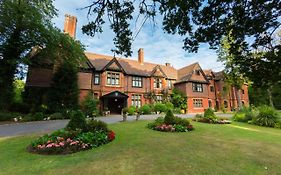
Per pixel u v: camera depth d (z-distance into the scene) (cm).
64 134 892
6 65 1958
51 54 2272
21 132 1206
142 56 3591
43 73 2417
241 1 382
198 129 1330
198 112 3453
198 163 609
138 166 581
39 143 813
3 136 1082
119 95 2733
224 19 421
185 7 432
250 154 725
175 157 664
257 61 387
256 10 374
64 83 2220
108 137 938
